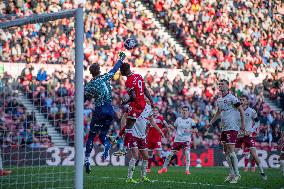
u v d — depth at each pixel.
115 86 50.00
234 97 26.67
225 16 65.19
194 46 60.34
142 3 61.59
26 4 55.06
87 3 57.84
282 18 69.06
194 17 62.91
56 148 30.16
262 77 60.25
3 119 27.91
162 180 27.11
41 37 32.59
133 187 22.91
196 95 53.34
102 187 22.88
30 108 28.39
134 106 24.34
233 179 26.55
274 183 26.73
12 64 30.47
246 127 31.41
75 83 20.20
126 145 25.03
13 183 23.73
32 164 28.36
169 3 62.75
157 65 56.28
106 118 24.45
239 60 61.19
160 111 49.66
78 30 20.28
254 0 68.44
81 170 19.98
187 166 33.53
